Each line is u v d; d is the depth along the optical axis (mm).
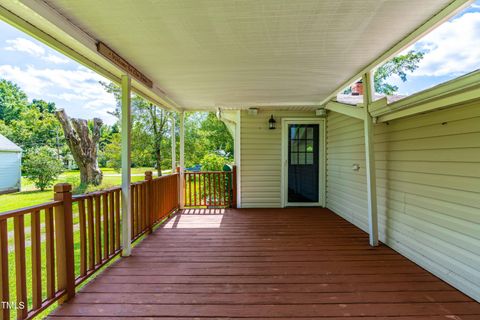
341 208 5238
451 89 2141
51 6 1871
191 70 3289
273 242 3760
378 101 3150
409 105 2693
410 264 2977
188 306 2158
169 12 1961
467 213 2309
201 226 4598
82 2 1822
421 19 2082
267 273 2766
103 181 11273
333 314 2049
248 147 6066
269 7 1900
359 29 2236
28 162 10359
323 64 3074
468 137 2295
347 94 5391
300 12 1967
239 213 5562
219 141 16281
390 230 3496
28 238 5133
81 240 2490
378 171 3746
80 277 2455
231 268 2891
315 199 6145
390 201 3482
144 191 3943
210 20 2084
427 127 2787
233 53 2748
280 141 6062
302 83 3854
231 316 2025
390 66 3361
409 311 2084
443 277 2580
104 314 2047
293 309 2115
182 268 2891
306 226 4566
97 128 10844
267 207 6102
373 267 2900
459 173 2389
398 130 3285
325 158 6055
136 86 3559
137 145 12062
